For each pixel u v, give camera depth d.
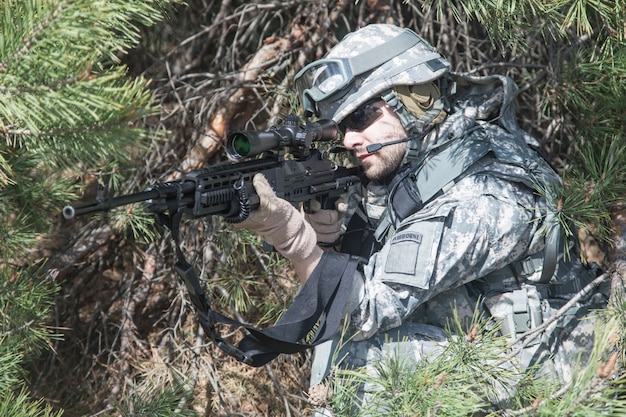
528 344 3.61
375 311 3.50
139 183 5.65
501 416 3.47
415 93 3.76
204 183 2.96
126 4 2.86
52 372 5.54
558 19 4.03
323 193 3.87
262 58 5.46
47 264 5.38
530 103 5.81
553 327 3.70
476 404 3.22
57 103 2.55
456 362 3.25
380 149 3.83
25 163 3.98
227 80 5.74
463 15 5.34
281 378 5.32
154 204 2.85
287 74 5.31
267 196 3.22
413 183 3.80
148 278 5.59
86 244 5.47
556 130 5.38
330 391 3.42
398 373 3.28
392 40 3.79
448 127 3.83
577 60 4.81
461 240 3.51
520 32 4.30
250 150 3.16
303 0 5.34
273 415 5.16
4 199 4.04
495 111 4.04
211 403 5.12
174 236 2.99
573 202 3.66
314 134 3.57
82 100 2.57
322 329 3.42
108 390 5.25
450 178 3.69
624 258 3.80
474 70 5.13
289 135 3.47
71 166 2.97
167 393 4.30
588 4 4.11
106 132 2.71
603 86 4.51
